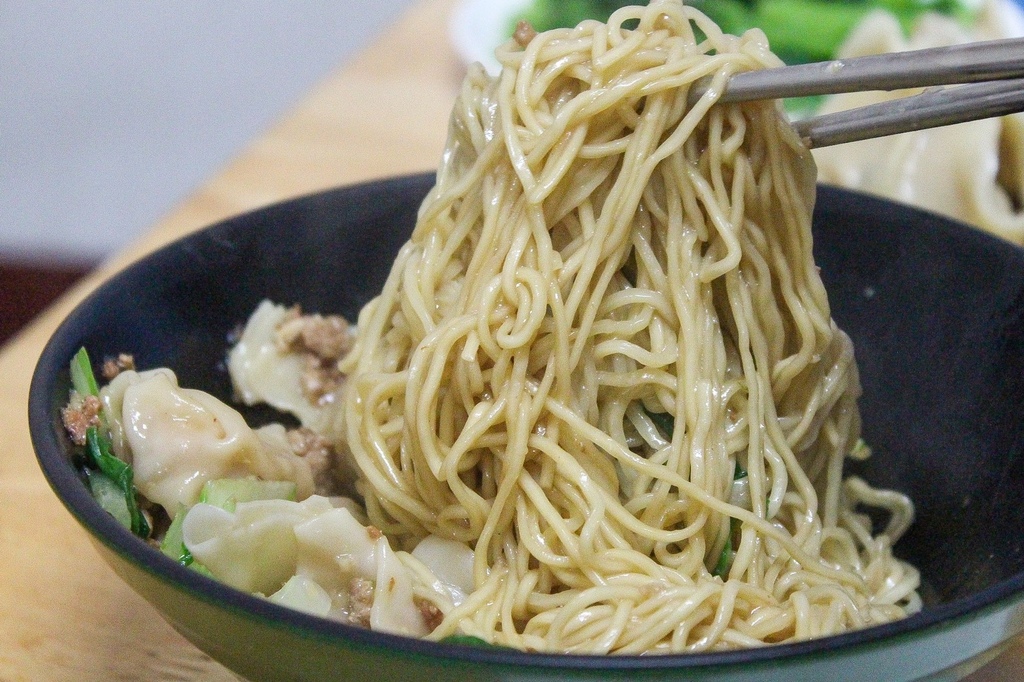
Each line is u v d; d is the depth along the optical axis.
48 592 0.44
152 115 1.14
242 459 0.43
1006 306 0.44
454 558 0.42
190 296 0.45
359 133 0.66
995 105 0.40
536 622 0.40
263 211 0.47
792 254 0.43
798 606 0.40
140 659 0.42
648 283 0.42
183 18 1.12
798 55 0.73
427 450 0.41
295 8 1.16
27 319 0.87
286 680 0.37
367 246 0.48
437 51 0.78
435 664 0.35
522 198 0.42
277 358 0.47
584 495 0.41
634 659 0.34
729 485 0.42
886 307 0.46
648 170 0.41
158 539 0.42
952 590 0.43
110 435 0.42
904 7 0.74
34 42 1.09
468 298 0.42
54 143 1.12
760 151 0.42
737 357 0.43
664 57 0.42
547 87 0.42
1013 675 0.41
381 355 0.44
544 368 0.42
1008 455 0.43
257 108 1.18
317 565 0.41
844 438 0.44
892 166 0.60
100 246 1.10
